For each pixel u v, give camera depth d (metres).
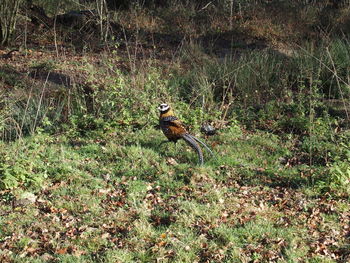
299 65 18.47
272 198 10.80
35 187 10.96
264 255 8.67
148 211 10.08
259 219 9.79
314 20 27.86
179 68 19.70
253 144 13.73
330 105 16.34
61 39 24.55
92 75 15.80
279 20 27.83
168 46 24.80
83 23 25.78
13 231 9.30
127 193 10.84
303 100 15.88
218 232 9.28
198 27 27.58
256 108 16.28
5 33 22.91
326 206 10.33
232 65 18.52
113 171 11.95
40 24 25.27
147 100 15.03
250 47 24.69
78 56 21.81
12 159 11.57
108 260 8.46
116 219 9.79
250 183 11.53
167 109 12.29
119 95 15.09
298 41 25.39
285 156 13.18
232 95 17.11
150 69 17.12
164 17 28.72
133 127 14.66
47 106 15.66
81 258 8.59
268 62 19.14
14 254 8.65
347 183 11.03
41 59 21.17
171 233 9.26
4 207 10.16
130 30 26.52
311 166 12.42
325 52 19.02
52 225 9.53
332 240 9.20
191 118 14.70
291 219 9.89
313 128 14.30
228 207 10.26
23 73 19.20
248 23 27.12
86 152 13.04
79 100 15.55
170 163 12.32
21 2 24.72
